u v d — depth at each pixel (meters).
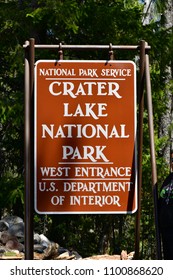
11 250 8.16
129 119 6.16
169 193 5.54
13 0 13.48
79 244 14.27
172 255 5.50
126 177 6.14
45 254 7.75
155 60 13.12
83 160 6.10
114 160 6.13
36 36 12.50
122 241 15.58
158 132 15.95
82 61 6.14
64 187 6.07
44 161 6.05
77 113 6.11
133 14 12.33
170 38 12.60
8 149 13.55
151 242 15.72
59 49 6.21
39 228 13.33
